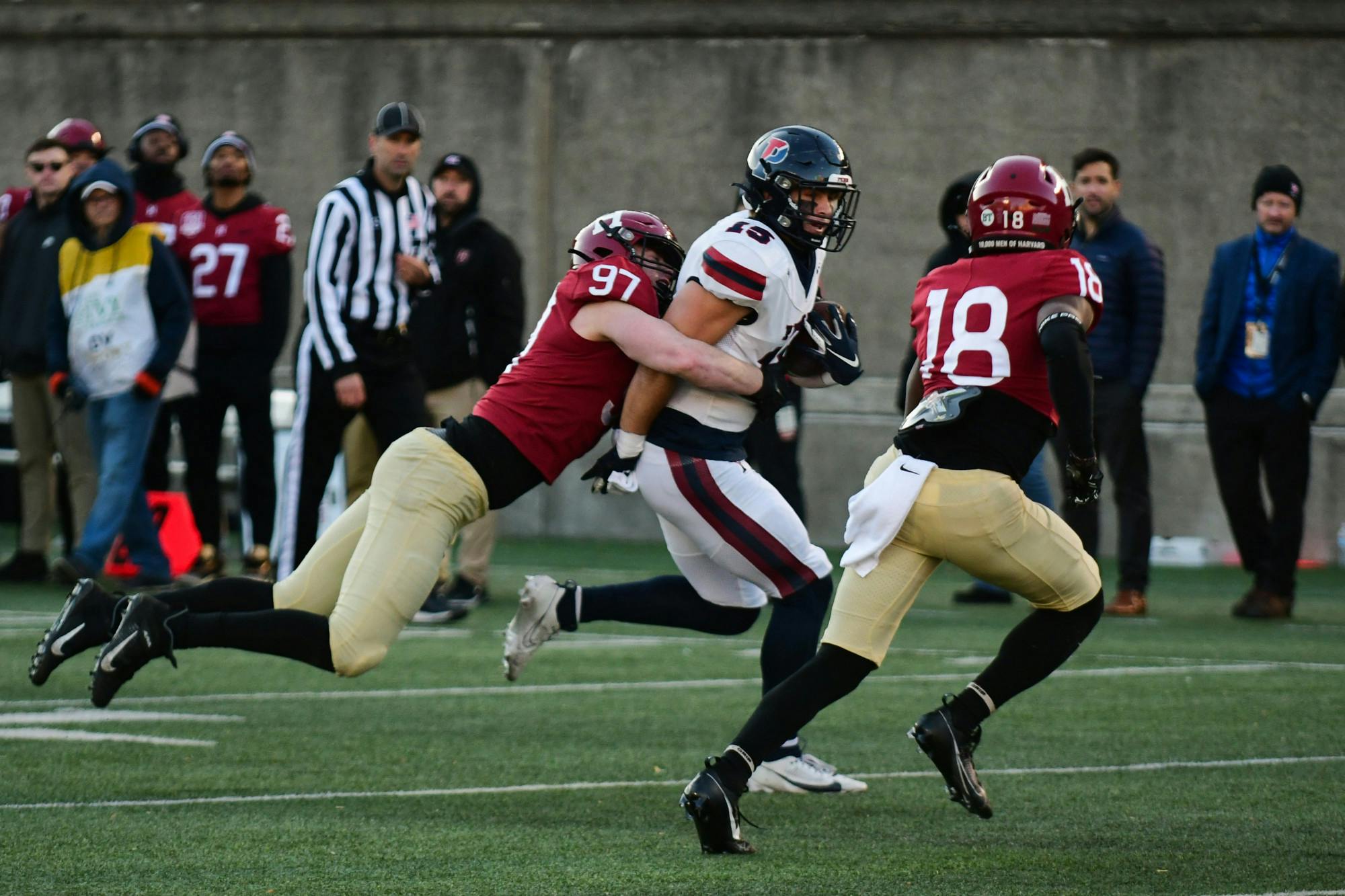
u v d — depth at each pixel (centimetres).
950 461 1817
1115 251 4156
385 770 2219
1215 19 6066
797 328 2000
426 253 3669
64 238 4438
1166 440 6138
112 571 4494
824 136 1950
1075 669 3269
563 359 1978
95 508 4044
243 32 6862
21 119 7069
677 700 2845
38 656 1959
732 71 6462
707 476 2020
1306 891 1611
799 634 2064
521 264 4184
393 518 1939
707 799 1733
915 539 1819
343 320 3581
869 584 1817
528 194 6619
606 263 1967
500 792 2083
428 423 3691
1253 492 4306
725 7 6462
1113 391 4188
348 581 1930
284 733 2497
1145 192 6153
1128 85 6156
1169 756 2366
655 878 1642
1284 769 2266
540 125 6612
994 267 1841
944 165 6300
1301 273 4191
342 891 1578
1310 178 6047
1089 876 1669
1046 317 1786
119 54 6981
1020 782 2181
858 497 1839
